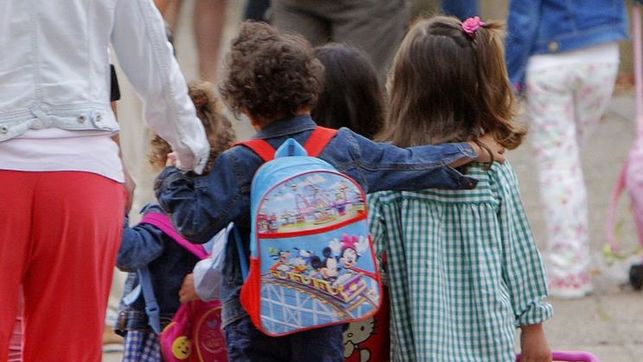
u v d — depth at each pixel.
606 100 19.61
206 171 11.36
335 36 18.50
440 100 11.55
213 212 10.67
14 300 10.80
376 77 12.42
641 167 19.58
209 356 12.67
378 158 11.05
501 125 11.64
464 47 11.54
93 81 10.81
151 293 12.80
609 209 22.59
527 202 24.89
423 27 11.80
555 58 19.23
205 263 12.01
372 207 11.48
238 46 11.07
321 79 11.14
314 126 11.09
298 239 10.34
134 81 11.19
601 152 28.50
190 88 12.52
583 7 19.02
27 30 10.53
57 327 10.91
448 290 11.30
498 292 11.30
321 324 10.48
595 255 21.91
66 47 10.66
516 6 19.14
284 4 18.64
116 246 11.17
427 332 11.12
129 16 10.92
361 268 10.52
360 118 12.27
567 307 19.39
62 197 10.61
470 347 11.27
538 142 19.77
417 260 11.26
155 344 13.18
